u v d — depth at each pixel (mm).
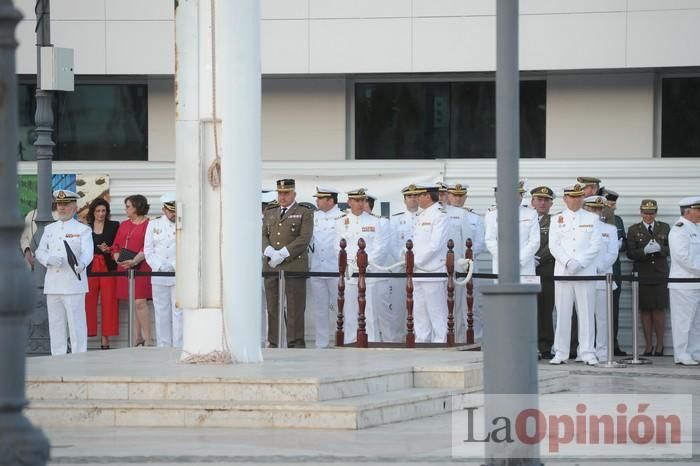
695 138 28250
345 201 26453
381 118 29344
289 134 29281
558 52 27562
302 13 28219
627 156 28250
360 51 28141
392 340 24234
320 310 24609
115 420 14438
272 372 15438
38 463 8430
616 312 24203
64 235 22906
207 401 14586
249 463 11711
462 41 27922
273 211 23828
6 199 8523
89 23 28594
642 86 28156
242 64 16734
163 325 24500
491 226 23516
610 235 23125
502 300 10328
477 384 16797
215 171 16703
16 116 8594
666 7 27172
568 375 18969
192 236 16734
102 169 26672
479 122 29016
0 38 8477
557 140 28438
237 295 16797
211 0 16656
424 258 23625
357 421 14008
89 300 25516
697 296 23016
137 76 29391
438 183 25109
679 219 24141
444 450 12516
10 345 8430
